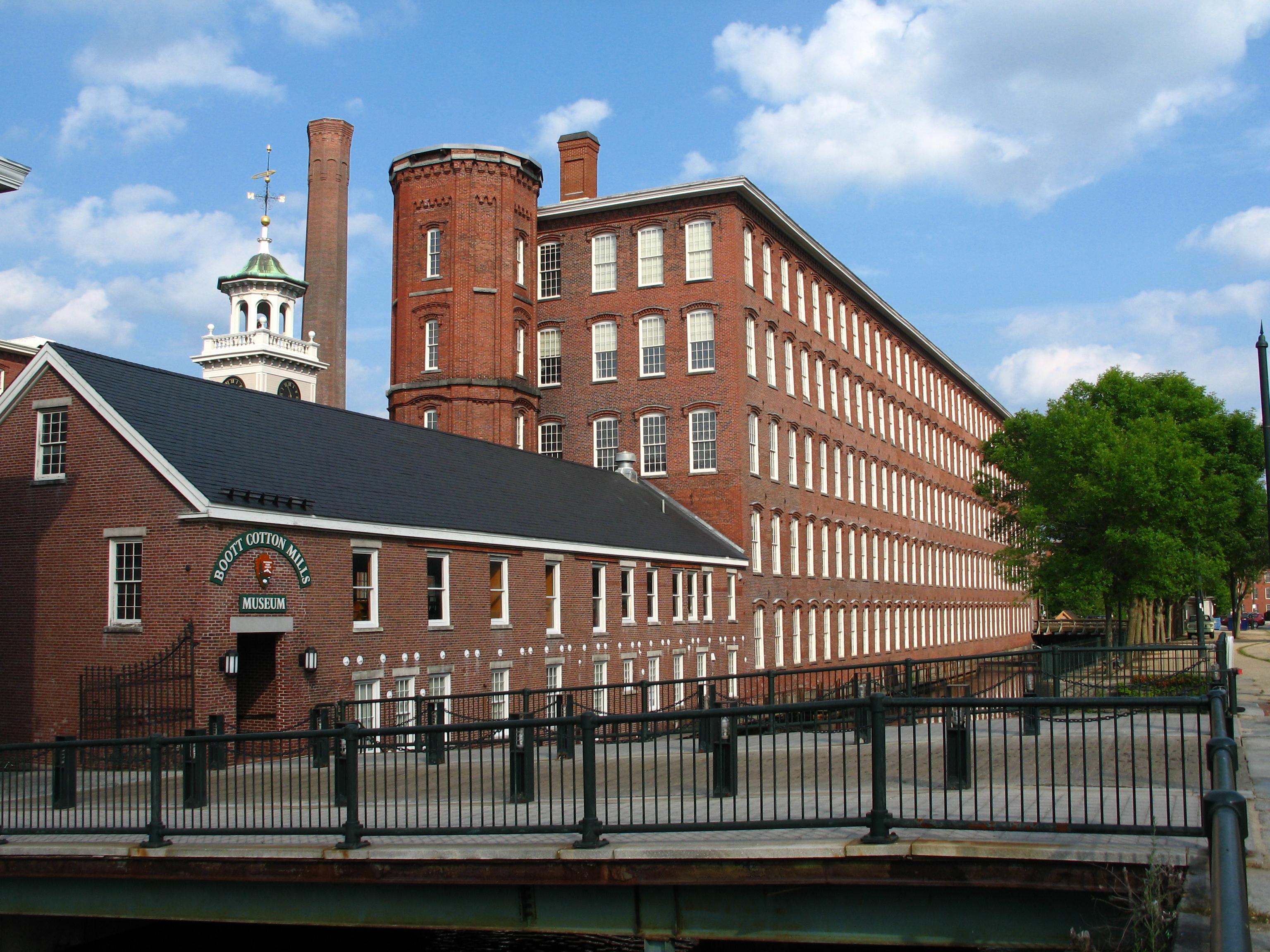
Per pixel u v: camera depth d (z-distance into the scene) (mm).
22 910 14648
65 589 25891
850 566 66812
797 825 11953
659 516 48312
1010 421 69312
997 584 105438
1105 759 17375
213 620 24328
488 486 37062
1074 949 10289
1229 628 130125
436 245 53500
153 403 27359
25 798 17766
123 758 23000
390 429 36656
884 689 32688
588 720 12391
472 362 52156
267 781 20359
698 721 16750
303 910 13500
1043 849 10852
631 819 12680
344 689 27344
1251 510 68562
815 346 63500
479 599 32562
